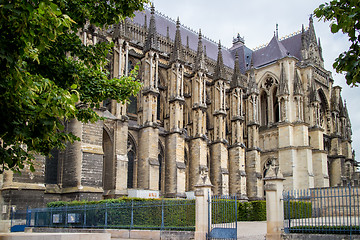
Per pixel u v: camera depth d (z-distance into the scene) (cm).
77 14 2327
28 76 1582
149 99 6353
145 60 6588
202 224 3067
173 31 9169
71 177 4984
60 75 2384
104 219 3909
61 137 2044
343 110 11112
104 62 2722
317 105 9375
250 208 5834
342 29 1677
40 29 1415
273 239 2888
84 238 2461
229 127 8644
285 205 3688
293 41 10450
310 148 8575
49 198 4941
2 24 1370
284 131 8756
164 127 7106
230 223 3628
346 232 2655
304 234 2777
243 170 8088
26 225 4212
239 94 8469
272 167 3042
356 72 1711
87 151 4981
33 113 1538
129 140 6347
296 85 8975
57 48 2338
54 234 2416
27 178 4328
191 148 7250
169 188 6581
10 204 4153
